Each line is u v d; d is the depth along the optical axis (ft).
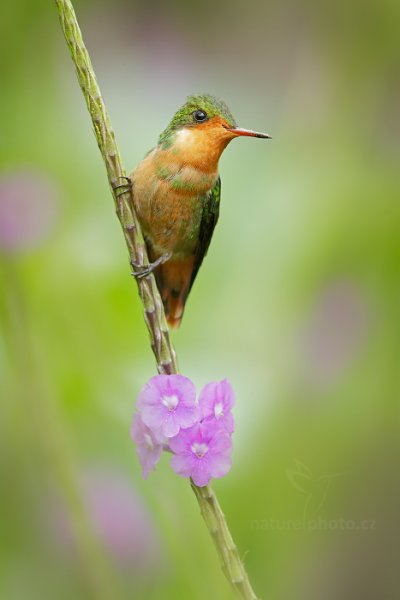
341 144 33.96
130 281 29.37
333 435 28.89
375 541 27.48
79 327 28.27
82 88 19.48
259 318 30.07
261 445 27.55
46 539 22.93
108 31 44.73
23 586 23.04
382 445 29.30
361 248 30.55
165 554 22.49
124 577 22.40
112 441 26.37
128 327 28.91
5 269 27.71
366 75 37.22
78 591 21.81
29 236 28.71
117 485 23.91
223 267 30.99
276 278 30.53
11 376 22.54
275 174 32.27
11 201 29.27
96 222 31.24
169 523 22.50
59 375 27.17
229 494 26.25
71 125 35.42
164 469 23.70
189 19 45.34
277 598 25.21
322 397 29.17
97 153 33.73
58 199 29.99
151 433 17.03
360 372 29.96
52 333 27.89
